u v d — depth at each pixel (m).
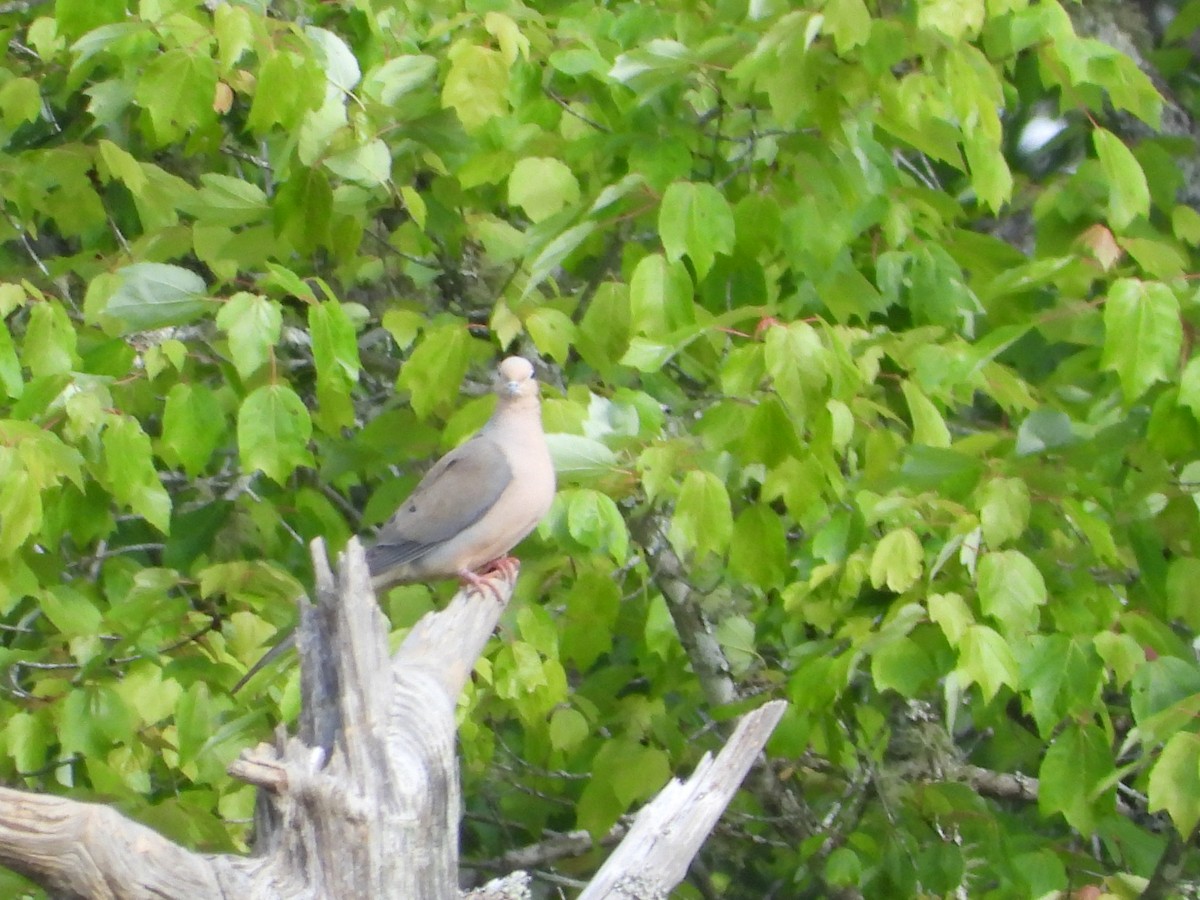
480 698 10.38
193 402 9.13
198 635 9.99
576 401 10.07
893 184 10.24
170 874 5.64
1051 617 9.65
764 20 9.45
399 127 10.33
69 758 9.69
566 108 10.51
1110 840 10.90
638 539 11.24
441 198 11.16
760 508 9.27
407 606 10.44
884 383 11.05
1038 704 8.74
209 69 9.38
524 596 10.34
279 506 11.89
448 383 9.79
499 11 10.05
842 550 9.42
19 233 11.44
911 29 9.31
